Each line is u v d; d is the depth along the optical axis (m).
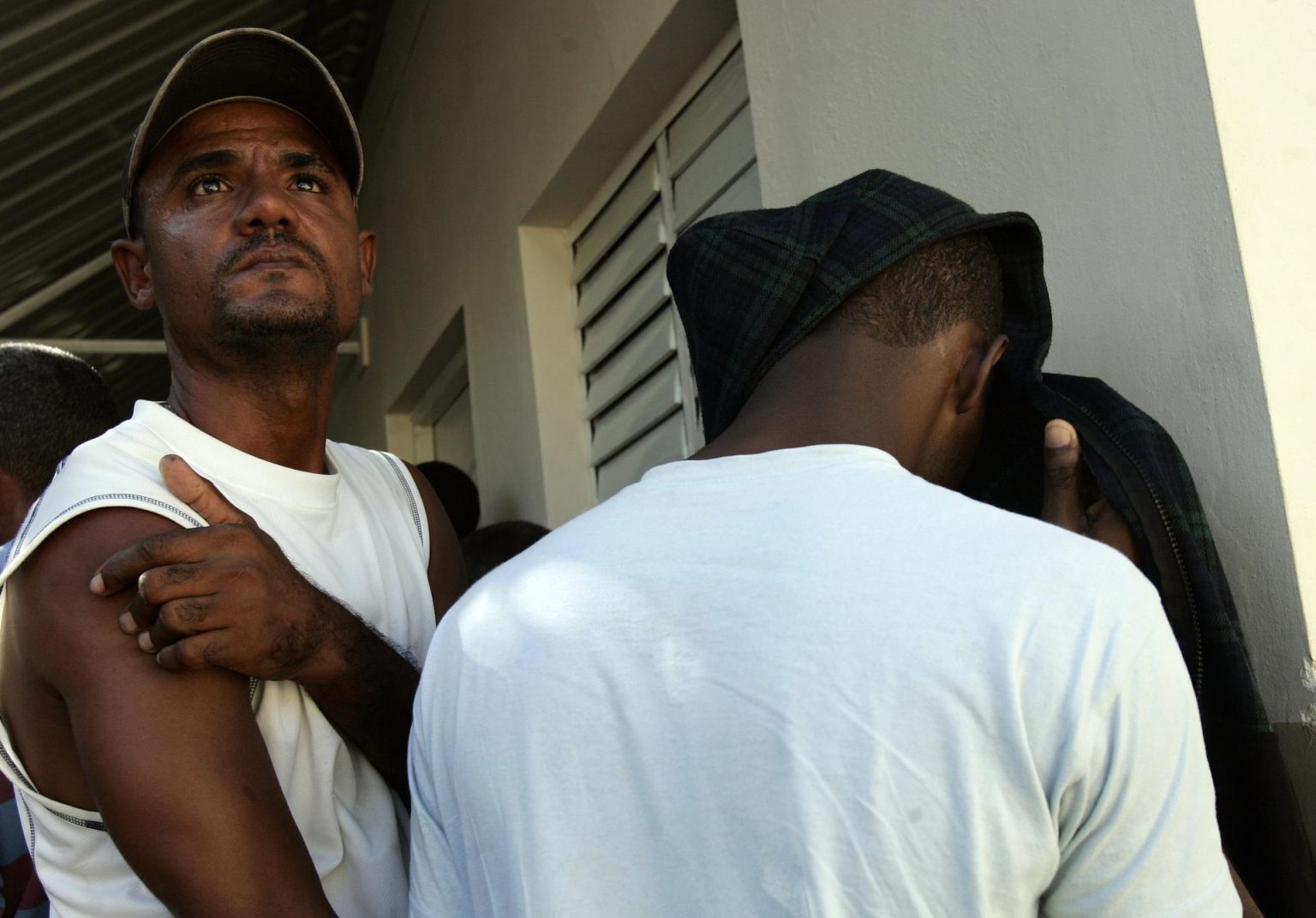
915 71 1.63
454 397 4.51
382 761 1.19
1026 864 0.77
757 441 0.97
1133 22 1.27
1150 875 0.78
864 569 0.83
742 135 2.33
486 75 3.53
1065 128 1.37
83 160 4.11
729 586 0.86
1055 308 1.41
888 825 0.77
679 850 0.81
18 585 1.10
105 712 1.01
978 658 0.78
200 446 1.23
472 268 3.70
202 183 1.30
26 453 1.95
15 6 3.06
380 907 1.17
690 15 2.33
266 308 1.22
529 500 3.22
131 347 4.21
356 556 1.30
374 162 5.31
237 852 0.99
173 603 1.00
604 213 3.04
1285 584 1.11
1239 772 1.08
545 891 0.83
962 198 1.54
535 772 0.86
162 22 3.73
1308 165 1.21
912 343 1.00
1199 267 1.20
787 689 0.80
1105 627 0.79
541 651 0.89
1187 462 1.21
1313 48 1.25
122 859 1.11
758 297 1.02
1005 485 1.26
